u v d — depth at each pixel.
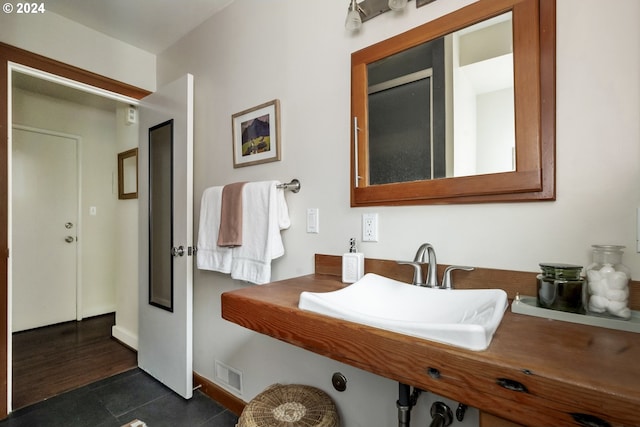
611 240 0.79
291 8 1.49
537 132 0.87
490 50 0.96
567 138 0.85
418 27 1.09
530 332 0.68
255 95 1.64
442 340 0.62
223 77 1.82
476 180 0.97
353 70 1.24
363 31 1.25
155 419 1.62
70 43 1.91
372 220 1.21
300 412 1.15
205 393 1.85
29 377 2.05
